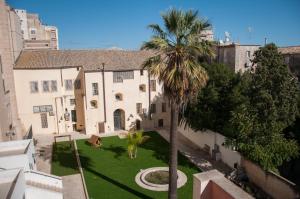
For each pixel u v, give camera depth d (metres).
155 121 41.06
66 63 37.66
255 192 20.67
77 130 39.50
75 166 26.56
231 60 37.06
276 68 19.69
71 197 20.73
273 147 20.05
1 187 13.33
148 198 20.39
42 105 37.31
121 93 38.34
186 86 15.60
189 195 20.62
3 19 29.05
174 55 15.69
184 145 32.19
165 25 16.06
